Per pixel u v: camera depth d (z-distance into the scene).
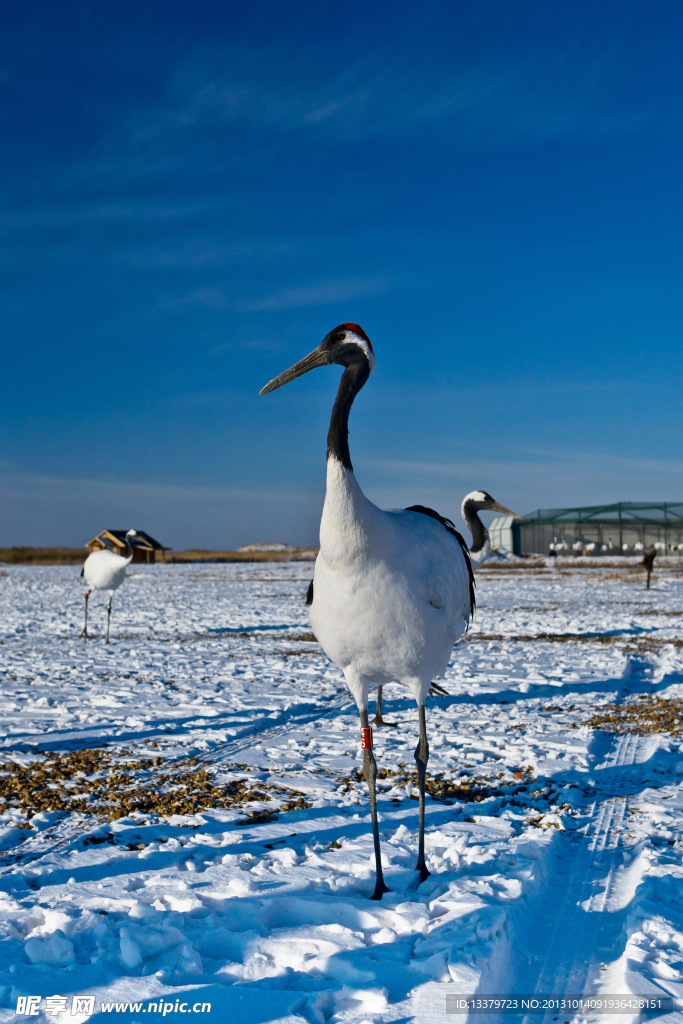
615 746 7.32
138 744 7.41
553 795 5.86
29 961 3.37
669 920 3.57
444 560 4.43
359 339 4.10
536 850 4.62
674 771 6.39
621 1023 2.88
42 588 32.38
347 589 4.01
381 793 5.98
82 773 6.45
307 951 3.47
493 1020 3.01
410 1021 2.84
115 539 53.16
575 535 67.81
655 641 14.70
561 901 4.12
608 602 23.50
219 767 6.67
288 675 11.39
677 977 3.12
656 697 9.69
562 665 12.04
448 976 3.14
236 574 46.06
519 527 68.50
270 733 7.95
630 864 4.55
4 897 3.96
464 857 4.52
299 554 80.38
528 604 23.08
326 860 4.54
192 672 11.60
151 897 4.00
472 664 12.10
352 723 8.38
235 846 4.83
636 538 67.81
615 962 3.43
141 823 5.31
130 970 3.29
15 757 6.90
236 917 3.78
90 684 10.52
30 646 14.57
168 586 34.50
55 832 5.12
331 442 3.94
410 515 4.67
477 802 5.75
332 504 3.89
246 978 3.24
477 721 8.38
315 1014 2.90
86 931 3.57
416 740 7.57
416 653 4.18
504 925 3.59
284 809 5.59
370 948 3.42
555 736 7.61
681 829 4.97
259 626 18.20
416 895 4.05
